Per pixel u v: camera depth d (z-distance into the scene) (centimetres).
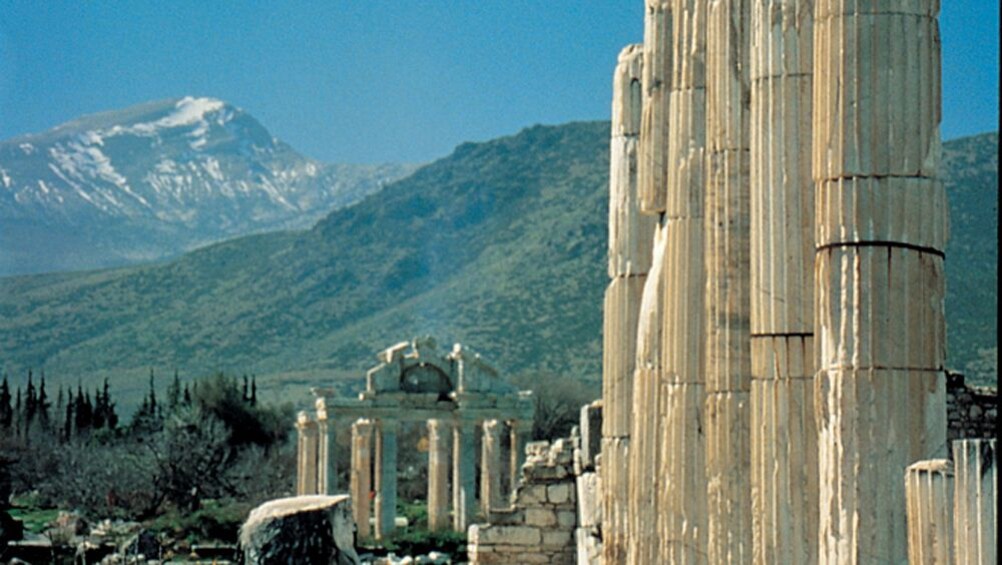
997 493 2083
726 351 3059
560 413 17012
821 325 2519
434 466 12650
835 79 2523
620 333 4256
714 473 3066
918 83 2509
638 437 3628
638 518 3616
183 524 10706
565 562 6325
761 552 2784
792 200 2805
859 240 2494
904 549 2447
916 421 2464
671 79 3566
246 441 15500
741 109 3072
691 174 3325
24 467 13762
